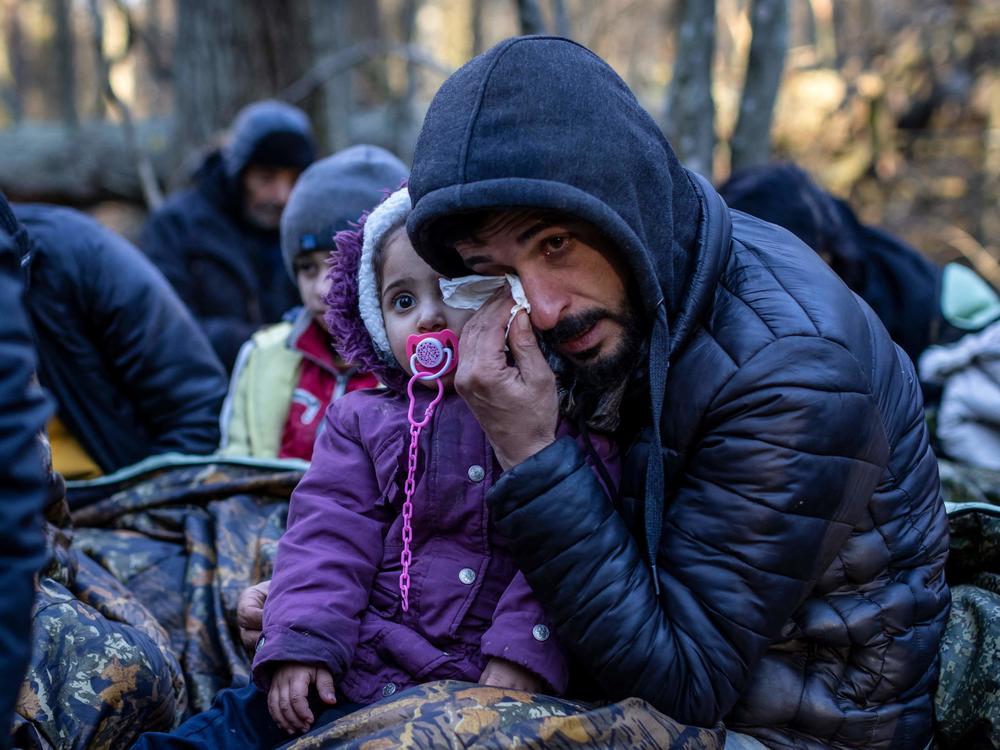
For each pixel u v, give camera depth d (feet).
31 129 23.66
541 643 5.06
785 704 5.22
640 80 27.14
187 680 6.69
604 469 5.26
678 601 4.91
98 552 7.50
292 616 5.22
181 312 9.51
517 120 4.60
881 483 5.15
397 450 5.58
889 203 23.73
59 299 8.86
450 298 5.30
